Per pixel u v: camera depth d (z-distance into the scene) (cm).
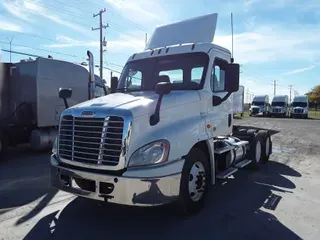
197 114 445
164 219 401
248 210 438
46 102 949
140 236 352
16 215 414
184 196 386
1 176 633
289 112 4381
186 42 553
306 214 425
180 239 345
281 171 707
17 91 980
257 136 742
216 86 507
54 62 973
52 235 353
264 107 4266
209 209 439
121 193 333
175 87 485
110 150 342
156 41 594
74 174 365
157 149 350
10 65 998
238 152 618
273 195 512
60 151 390
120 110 349
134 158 341
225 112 539
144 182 333
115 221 395
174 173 356
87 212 425
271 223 392
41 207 445
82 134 364
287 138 1390
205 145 455
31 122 929
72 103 1038
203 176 432
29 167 727
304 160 849
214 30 534
